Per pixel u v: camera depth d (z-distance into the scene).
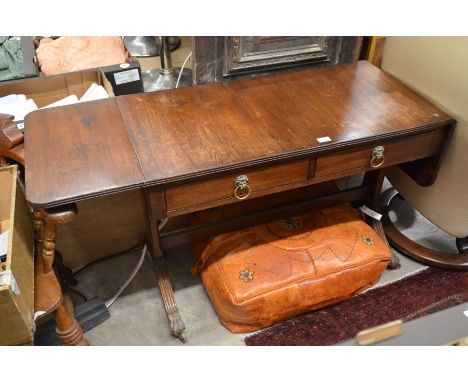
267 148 1.15
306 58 1.59
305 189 1.73
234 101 1.35
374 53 1.75
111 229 1.59
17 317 0.96
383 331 0.73
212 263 1.45
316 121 1.26
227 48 1.46
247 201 1.67
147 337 1.44
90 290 1.57
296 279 1.39
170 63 1.73
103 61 1.73
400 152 1.31
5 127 1.28
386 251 1.51
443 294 1.56
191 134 1.20
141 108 1.31
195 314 1.50
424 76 1.37
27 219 1.21
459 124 1.31
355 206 1.73
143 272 1.63
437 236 1.79
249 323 1.41
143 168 1.08
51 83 1.55
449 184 1.44
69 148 1.14
